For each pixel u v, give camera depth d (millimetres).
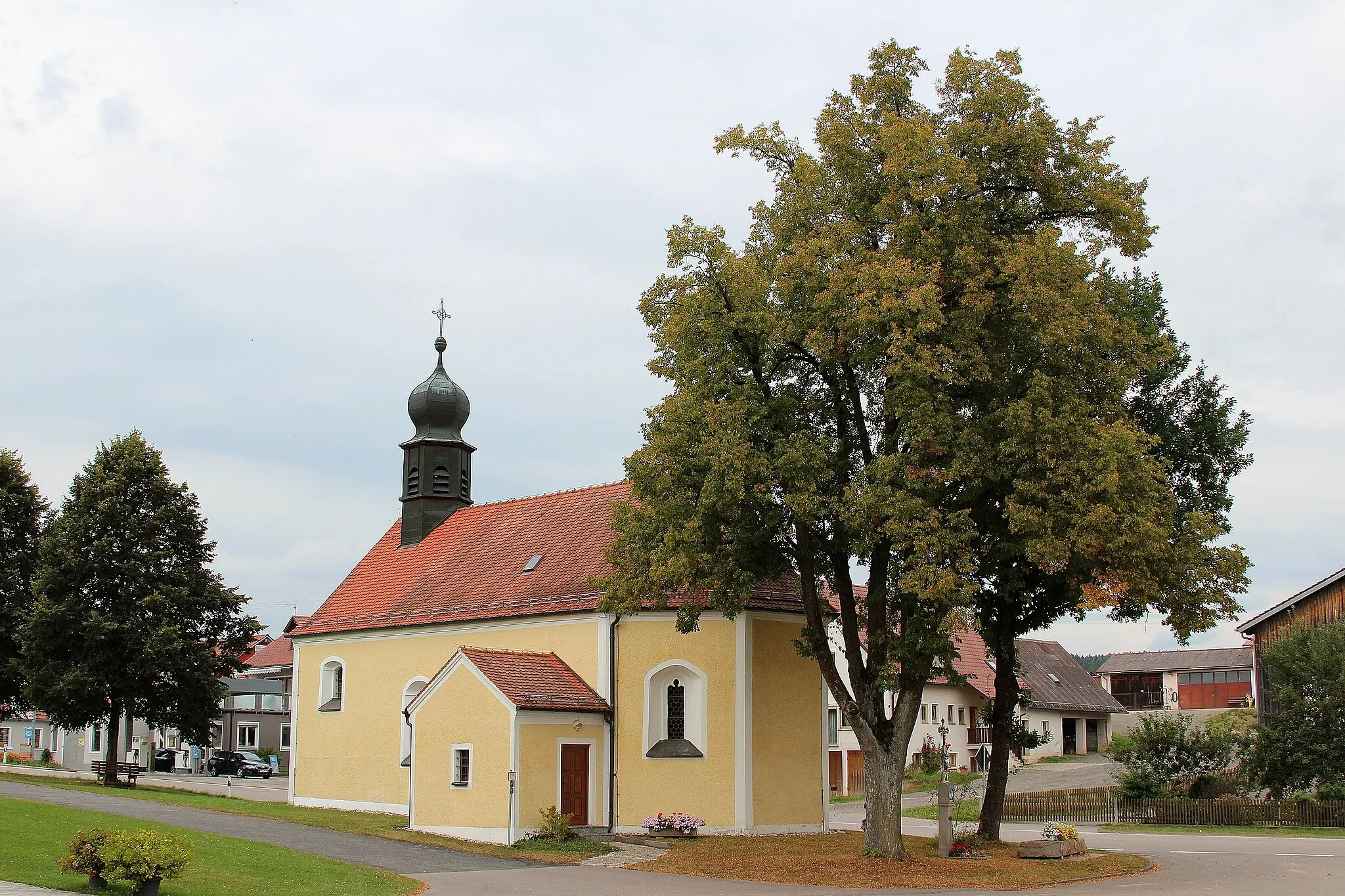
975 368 25922
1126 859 29000
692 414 27047
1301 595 47219
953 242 26719
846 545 27734
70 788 40281
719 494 26000
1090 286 27266
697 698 34125
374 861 27391
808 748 35188
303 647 44562
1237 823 40688
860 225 27797
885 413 27453
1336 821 39344
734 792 33250
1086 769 65812
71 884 19188
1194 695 91312
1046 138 27250
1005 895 23547
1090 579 25672
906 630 27156
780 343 27531
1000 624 32531
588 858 29281
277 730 95125
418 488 46250
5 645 51969
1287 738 41062
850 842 31500
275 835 30719
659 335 28641
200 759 85250
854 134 27984
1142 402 33594
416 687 40406
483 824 32500
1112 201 27078
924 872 26125
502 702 32656
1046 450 24641
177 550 49406
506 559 40906
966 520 25234
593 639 35219
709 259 28094
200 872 22188
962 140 27406
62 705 46250
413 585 43062
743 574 27516
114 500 47750
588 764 33781
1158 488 25609
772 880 25516
